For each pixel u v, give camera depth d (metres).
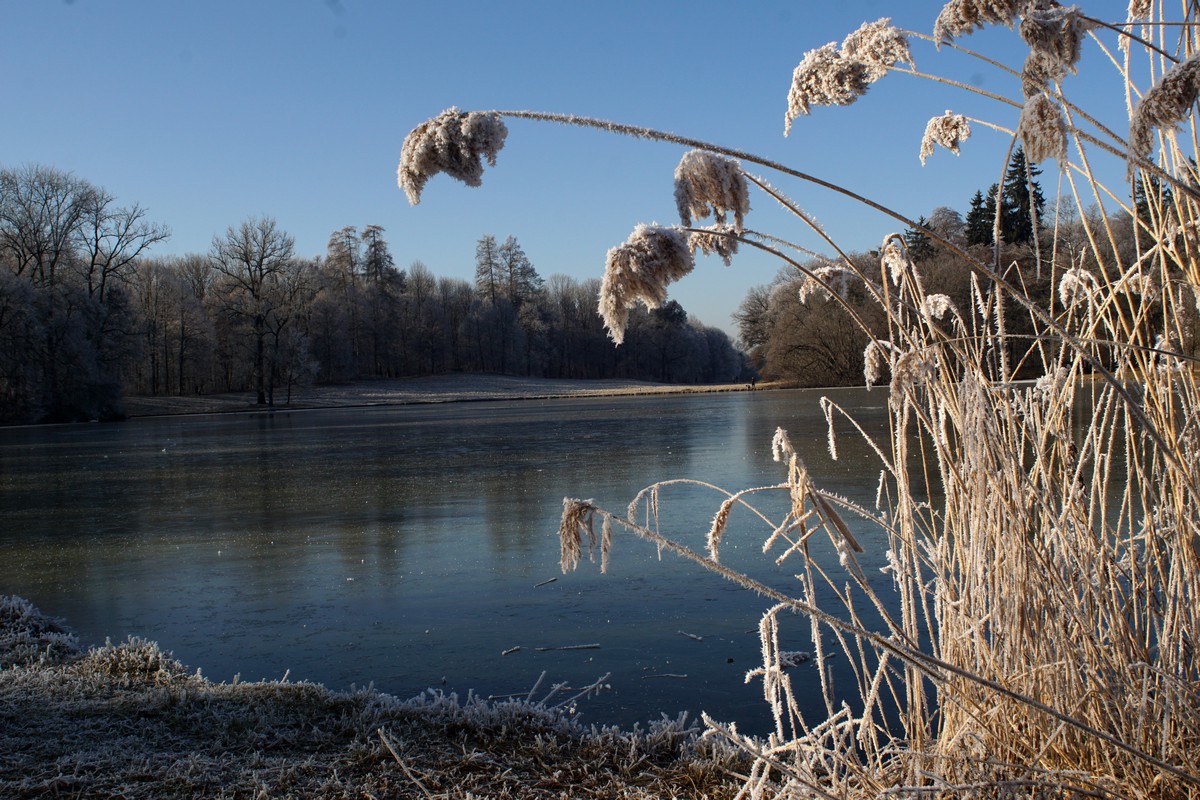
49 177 47.28
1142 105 1.35
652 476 13.84
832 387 50.94
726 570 1.68
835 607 5.82
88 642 5.88
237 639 5.84
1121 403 2.25
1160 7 2.10
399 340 85.38
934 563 2.40
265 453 21.67
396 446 22.36
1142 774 2.04
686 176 1.64
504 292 94.00
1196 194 1.36
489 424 31.17
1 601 6.69
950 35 1.88
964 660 2.21
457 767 3.51
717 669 4.83
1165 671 2.01
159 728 4.01
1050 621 2.12
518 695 4.56
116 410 44.75
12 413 41.12
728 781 3.30
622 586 6.82
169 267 68.06
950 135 2.33
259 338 56.50
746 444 18.78
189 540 9.73
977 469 2.17
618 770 3.48
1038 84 1.62
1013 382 2.31
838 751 2.23
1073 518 2.22
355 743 3.75
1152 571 2.37
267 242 56.38
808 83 2.02
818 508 2.03
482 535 9.41
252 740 3.85
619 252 1.50
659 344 99.31
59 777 3.40
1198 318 2.12
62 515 11.88
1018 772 2.05
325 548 9.02
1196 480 2.12
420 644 5.55
